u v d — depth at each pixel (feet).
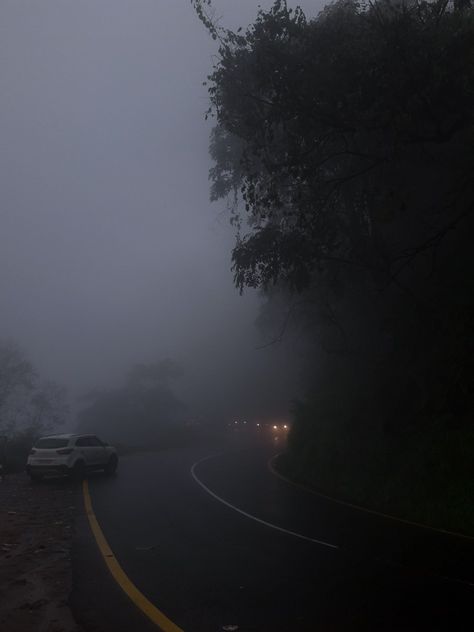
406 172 53.57
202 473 83.10
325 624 22.20
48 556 33.01
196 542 37.17
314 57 42.29
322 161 48.03
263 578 28.63
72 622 22.40
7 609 23.84
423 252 62.90
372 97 41.83
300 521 45.16
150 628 21.77
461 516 43.04
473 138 47.32
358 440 67.51
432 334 62.39
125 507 51.37
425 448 53.93
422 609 23.93
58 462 70.18
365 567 30.86
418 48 40.14
